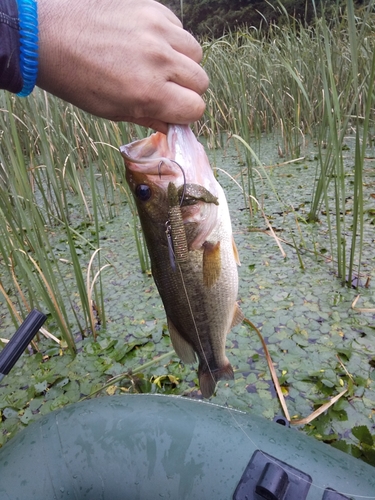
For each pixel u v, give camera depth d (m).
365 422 0.43
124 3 0.24
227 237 0.38
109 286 0.76
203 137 1.70
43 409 0.50
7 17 0.22
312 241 0.80
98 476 0.29
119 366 0.56
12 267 0.64
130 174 0.36
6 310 0.72
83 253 0.90
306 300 0.63
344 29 1.31
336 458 0.29
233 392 0.49
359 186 0.55
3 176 0.92
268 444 0.29
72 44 0.23
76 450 0.30
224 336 0.40
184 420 0.31
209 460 0.28
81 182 1.24
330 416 0.44
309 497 0.26
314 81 1.37
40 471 0.29
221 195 0.38
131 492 0.28
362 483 0.27
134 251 0.88
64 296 0.74
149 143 0.36
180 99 0.25
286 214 0.92
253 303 0.64
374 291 0.63
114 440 0.30
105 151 1.01
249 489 0.27
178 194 0.35
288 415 0.44
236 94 1.39
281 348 0.54
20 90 0.24
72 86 0.24
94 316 0.68
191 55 0.26
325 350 0.53
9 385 0.55
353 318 0.58
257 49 1.48
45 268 0.56
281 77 1.46
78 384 0.54
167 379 0.52
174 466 0.28
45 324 0.67
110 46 0.23
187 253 0.35
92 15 0.23
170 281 0.37
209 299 0.38
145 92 0.24
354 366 0.50
